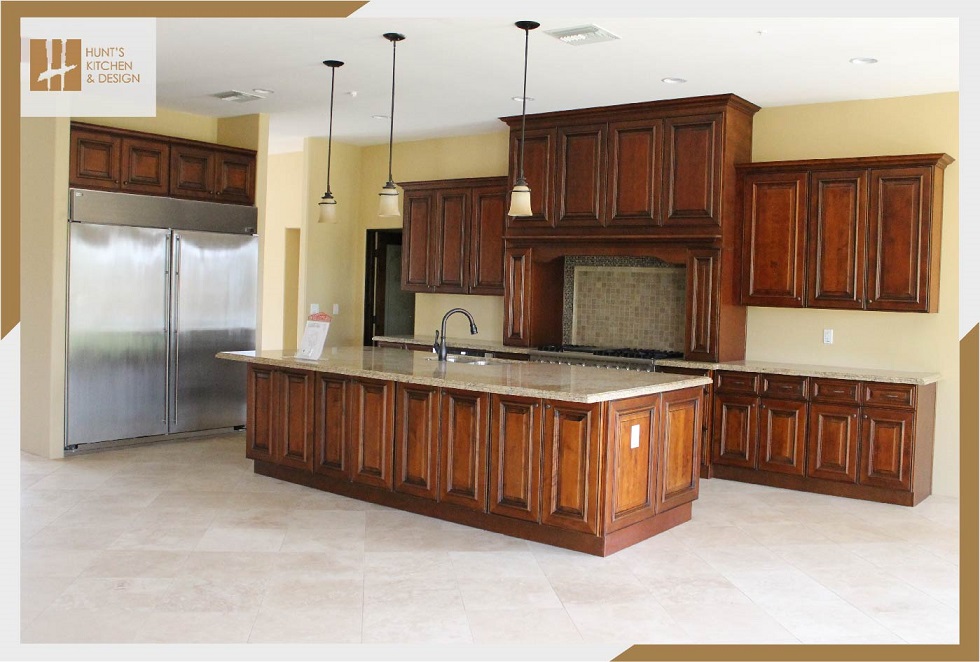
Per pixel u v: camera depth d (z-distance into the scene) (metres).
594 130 6.73
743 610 3.70
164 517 4.86
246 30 4.96
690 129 6.28
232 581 3.89
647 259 7.15
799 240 6.11
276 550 4.34
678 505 4.93
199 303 7.05
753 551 4.54
